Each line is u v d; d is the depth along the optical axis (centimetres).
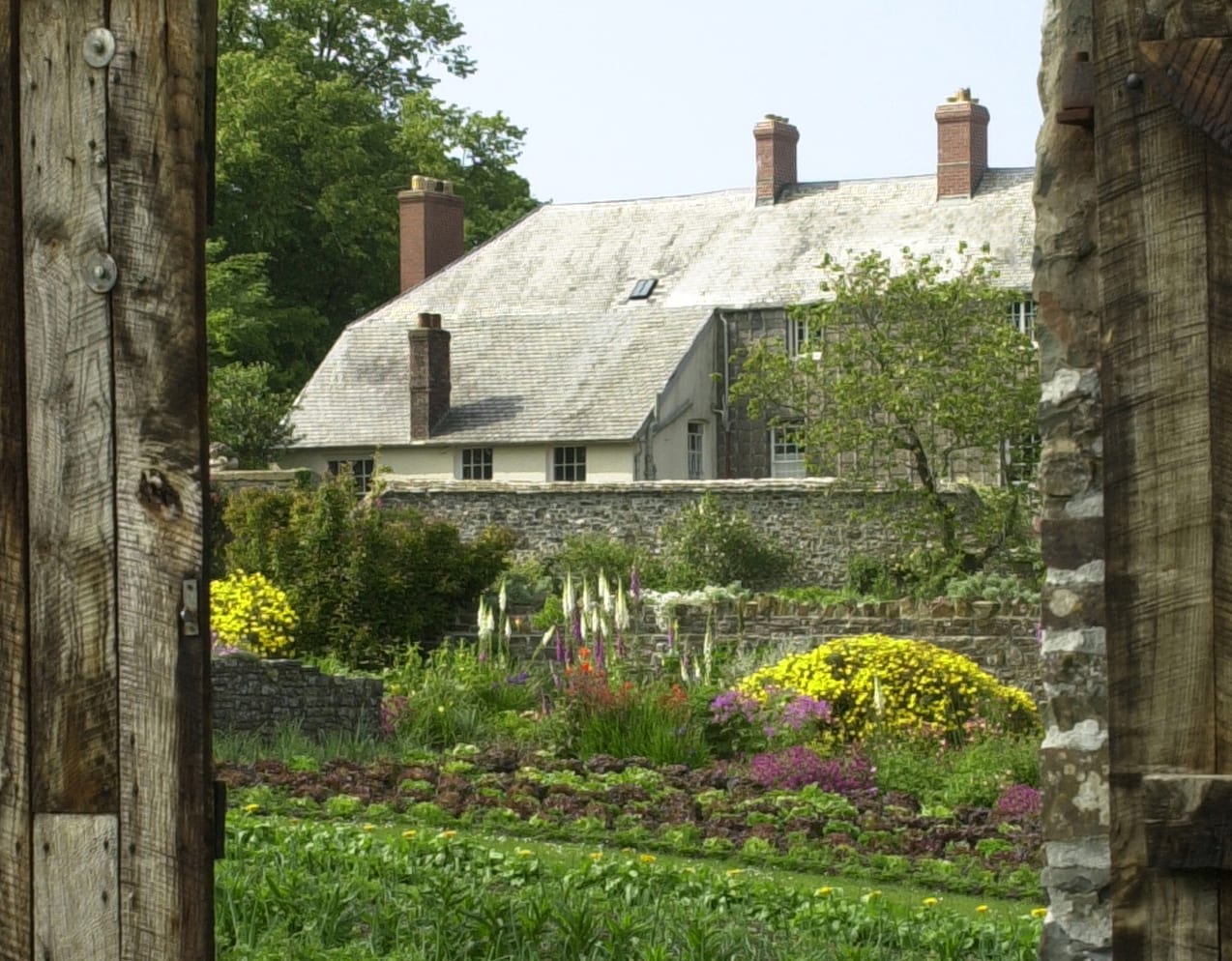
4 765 370
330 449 3428
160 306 373
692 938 695
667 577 2588
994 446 2525
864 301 2556
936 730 1471
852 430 2519
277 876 782
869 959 710
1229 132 397
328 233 4153
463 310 3688
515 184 4459
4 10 372
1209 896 405
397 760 1404
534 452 3284
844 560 2623
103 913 370
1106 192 418
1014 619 1830
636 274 3650
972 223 3475
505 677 1727
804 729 1455
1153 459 413
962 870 1005
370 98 4122
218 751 1374
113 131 372
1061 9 495
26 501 371
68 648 371
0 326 371
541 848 1050
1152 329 414
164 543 372
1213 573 408
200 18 375
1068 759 494
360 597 1938
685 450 3350
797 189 3756
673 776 1323
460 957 688
